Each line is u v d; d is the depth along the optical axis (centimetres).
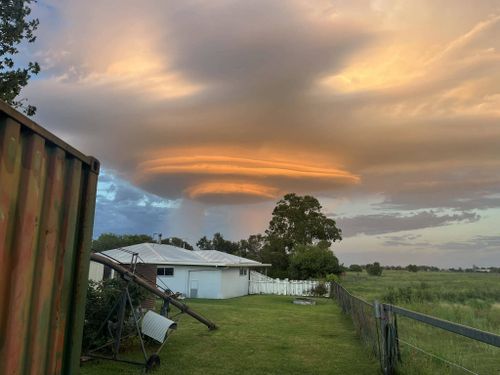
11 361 249
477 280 3984
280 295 3084
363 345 1021
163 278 2641
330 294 2917
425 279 4362
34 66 955
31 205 269
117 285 930
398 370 680
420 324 1028
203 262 2628
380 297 1995
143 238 4419
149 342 1013
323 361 878
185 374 773
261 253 4856
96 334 850
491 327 1073
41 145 282
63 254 315
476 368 641
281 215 5369
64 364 327
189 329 1286
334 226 5403
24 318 265
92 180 362
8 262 249
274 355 935
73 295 335
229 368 820
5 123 239
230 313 1736
